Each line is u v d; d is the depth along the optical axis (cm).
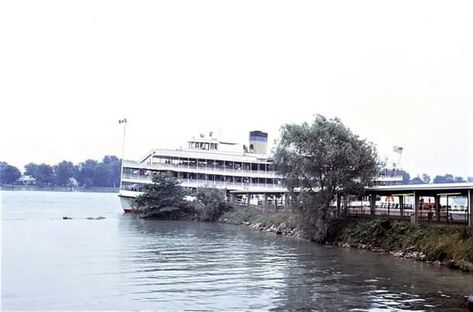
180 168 9462
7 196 18312
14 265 3133
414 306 2164
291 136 5169
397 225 4278
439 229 3797
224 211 8531
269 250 4262
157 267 3183
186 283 2639
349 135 5122
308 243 4938
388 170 9150
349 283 2694
